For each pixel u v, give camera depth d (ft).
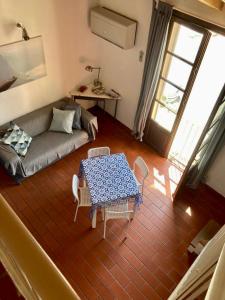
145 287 10.75
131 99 16.48
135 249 11.89
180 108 13.62
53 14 13.43
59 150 14.74
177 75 13.29
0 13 11.73
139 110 15.56
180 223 12.98
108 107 18.81
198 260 5.36
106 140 17.08
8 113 14.87
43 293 1.84
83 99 17.22
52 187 14.08
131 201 12.82
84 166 11.91
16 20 12.35
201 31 10.89
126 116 17.66
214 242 4.45
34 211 12.98
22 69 13.92
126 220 12.86
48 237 12.07
